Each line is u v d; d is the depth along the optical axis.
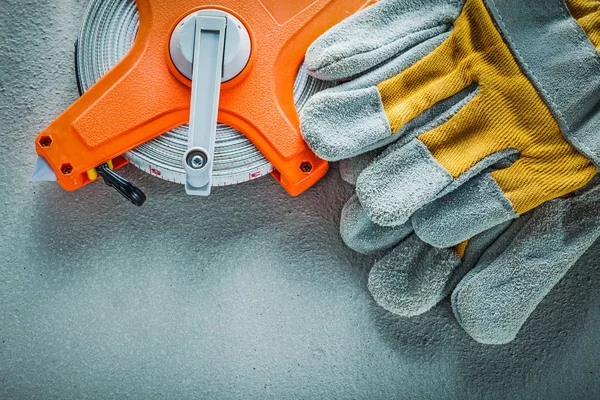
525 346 0.94
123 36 0.90
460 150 0.83
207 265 0.94
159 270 0.93
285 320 0.93
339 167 0.96
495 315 0.86
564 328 0.95
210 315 0.92
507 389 0.93
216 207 0.96
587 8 0.81
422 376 0.93
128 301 0.92
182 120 0.88
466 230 0.83
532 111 0.80
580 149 0.79
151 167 0.89
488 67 0.82
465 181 0.83
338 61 0.86
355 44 0.87
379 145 0.87
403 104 0.85
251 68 0.88
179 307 0.92
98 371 0.90
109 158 0.87
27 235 0.93
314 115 0.86
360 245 0.92
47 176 0.86
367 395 0.92
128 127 0.86
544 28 0.81
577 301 0.96
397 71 0.87
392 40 0.88
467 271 0.91
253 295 0.93
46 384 0.89
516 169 0.81
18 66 0.96
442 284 0.89
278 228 0.96
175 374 0.90
